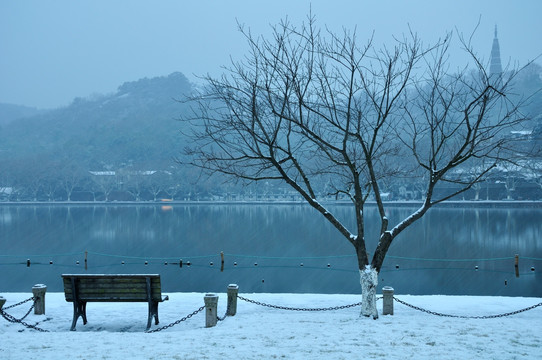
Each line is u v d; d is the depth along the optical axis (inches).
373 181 533.6
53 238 2394.2
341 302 595.5
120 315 528.7
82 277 467.8
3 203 5895.7
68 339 399.2
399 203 4242.1
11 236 2503.7
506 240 2003.0
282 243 2074.3
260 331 424.5
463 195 4699.8
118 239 2320.4
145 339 397.4
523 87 6205.7
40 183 6752.0
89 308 563.2
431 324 446.0
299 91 538.9
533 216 3107.8
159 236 2411.4
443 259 1573.6
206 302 457.4
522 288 1116.5
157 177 6328.7
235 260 1641.2
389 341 381.1
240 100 590.6
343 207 4328.3
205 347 367.6
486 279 1235.9
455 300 613.9
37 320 502.6
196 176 5920.3
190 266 1533.0
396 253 1717.5
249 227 2768.2
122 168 7539.4
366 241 2065.7
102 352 354.6
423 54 572.1
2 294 669.3
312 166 3410.4
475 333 407.2
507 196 4485.7
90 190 6786.4
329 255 1727.4
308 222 3014.3
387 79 546.0
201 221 3221.0
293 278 1302.9
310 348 362.0
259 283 1242.0
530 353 346.0
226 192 6112.2
